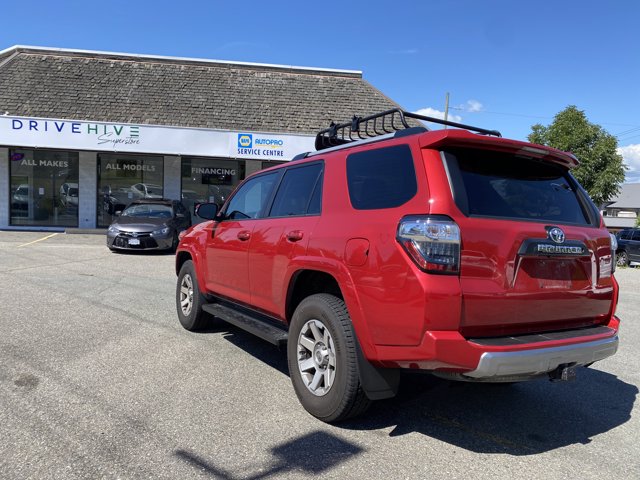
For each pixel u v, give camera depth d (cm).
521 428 366
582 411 403
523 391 446
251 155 1688
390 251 303
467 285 289
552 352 302
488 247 298
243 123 1800
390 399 415
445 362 283
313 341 372
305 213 402
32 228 1812
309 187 412
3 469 281
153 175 1889
